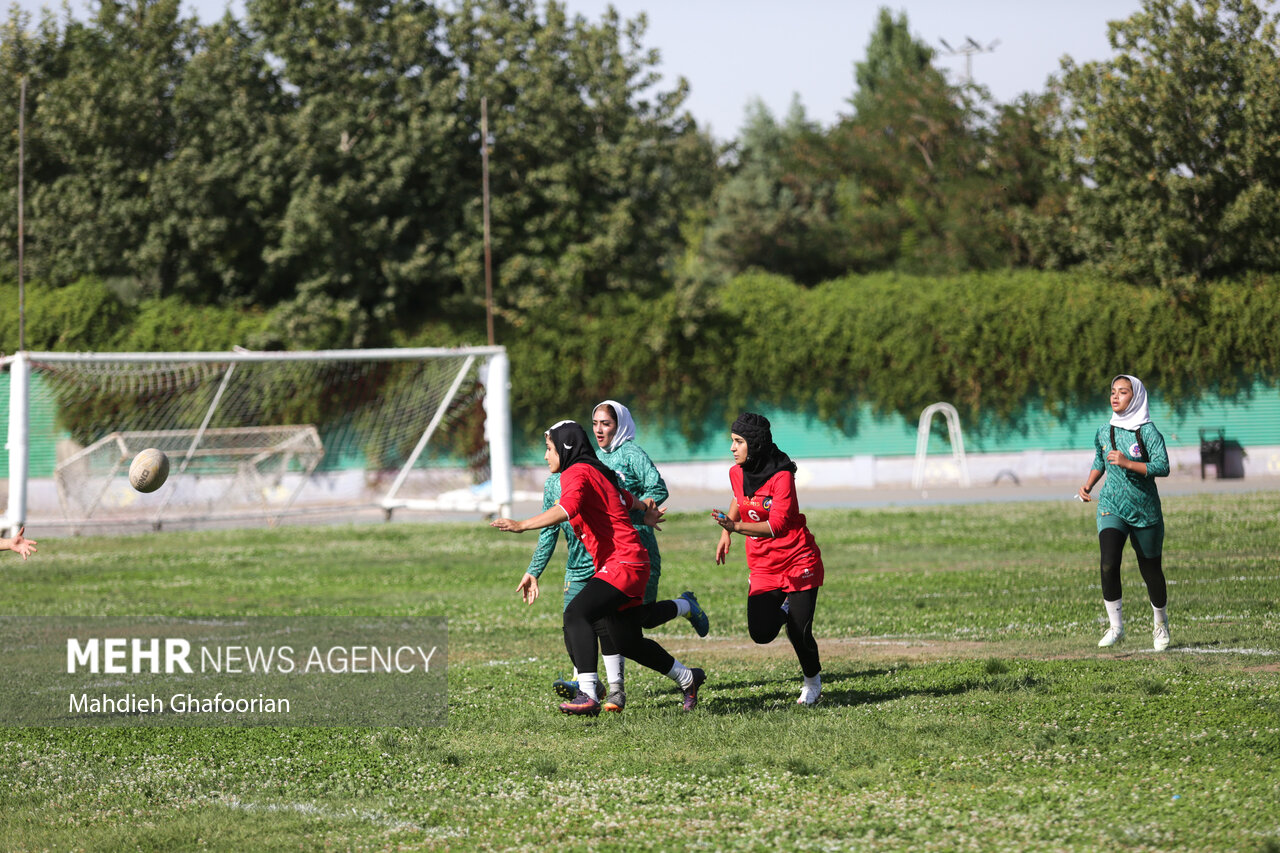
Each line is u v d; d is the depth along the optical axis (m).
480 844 10.91
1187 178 76.31
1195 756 12.91
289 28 72.38
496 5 77.88
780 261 115.19
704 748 14.19
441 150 73.94
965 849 10.34
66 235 71.75
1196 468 76.88
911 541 40.12
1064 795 11.72
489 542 44.72
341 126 71.25
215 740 15.17
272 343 71.69
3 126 71.62
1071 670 17.88
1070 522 44.91
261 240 75.00
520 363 73.56
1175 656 19.00
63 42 74.62
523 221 77.50
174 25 74.75
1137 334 76.69
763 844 10.66
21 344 62.41
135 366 54.25
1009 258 94.25
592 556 16.05
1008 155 98.50
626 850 10.64
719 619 25.20
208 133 72.25
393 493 58.62
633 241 77.50
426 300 75.94
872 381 76.62
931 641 21.62
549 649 21.91
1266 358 77.44
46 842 11.16
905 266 103.12
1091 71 79.69
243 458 59.94
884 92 121.31
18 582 34.03
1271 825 10.55
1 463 61.88
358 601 29.05
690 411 75.88
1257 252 77.94
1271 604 23.92
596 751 14.25
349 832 11.36
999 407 77.31
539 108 76.31
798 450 76.94
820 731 14.65
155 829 11.47
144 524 54.72
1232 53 77.00
